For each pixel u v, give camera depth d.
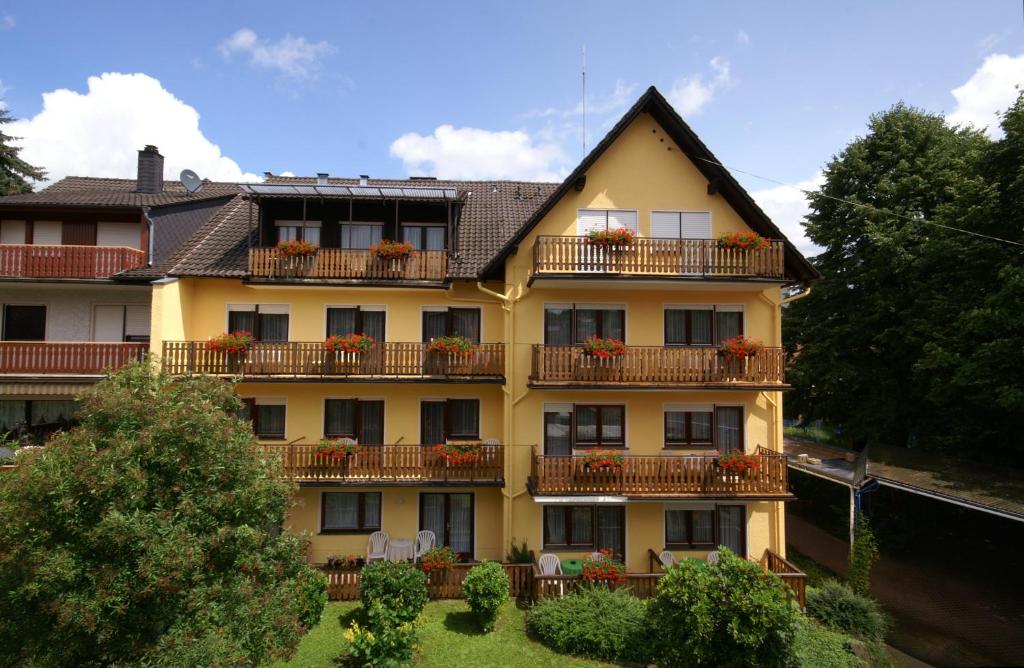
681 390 13.31
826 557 17.03
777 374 13.52
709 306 14.34
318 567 12.86
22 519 5.63
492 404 14.50
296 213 14.78
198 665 5.59
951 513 18.12
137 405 6.61
